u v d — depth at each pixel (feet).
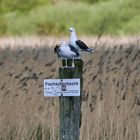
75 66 36.01
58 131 46.88
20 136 47.06
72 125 36.55
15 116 48.03
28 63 61.31
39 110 47.78
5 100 48.67
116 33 161.89
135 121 46.93
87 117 46.83
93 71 50.88
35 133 47.03
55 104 48.08
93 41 99.71
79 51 36.32
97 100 47.67
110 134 46.57
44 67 55.11
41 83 50.26
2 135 47.32
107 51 55.52
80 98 36.35
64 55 36.06
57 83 35.91
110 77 49.60
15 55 71.97
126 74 49.96
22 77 49.37
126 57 54.39
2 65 59.88
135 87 49.06
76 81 35.88
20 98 48.83
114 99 47.96
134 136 46.68
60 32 167.63
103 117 46.98
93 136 46.39
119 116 47.11
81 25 169.07
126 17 170.50
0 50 81.51
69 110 36.37
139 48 60.03
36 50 75.00
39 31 169.68
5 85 49.78
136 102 47.67
